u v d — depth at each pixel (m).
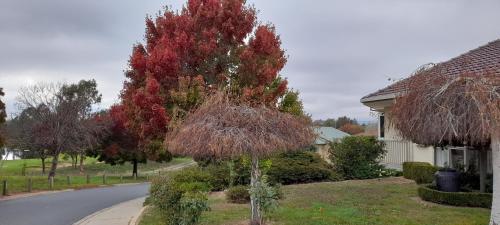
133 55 19.55
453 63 17.42
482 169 13.79
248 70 19.06
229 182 18.27
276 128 10.51
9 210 18.48
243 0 20.02
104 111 51.03
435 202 13.92
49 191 27.73
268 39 19.53
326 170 21.19
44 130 37.12
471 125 9.84
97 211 18.02
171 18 19.73
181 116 17.19
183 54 18.78
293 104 20.03
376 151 21.86
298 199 14.84
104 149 43.41
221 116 10.40
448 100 10.30
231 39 19.66
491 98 9.60
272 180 18.72
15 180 32.03
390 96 18.89
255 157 10.95
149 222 12.88
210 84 19.23
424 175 18.00
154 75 18.39
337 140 24.27
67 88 50.88
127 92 19.91
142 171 54.12
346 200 14.59
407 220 11.30
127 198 23.77
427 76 11.02
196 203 10.12
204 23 19.50
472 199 13.21
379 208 13.06
